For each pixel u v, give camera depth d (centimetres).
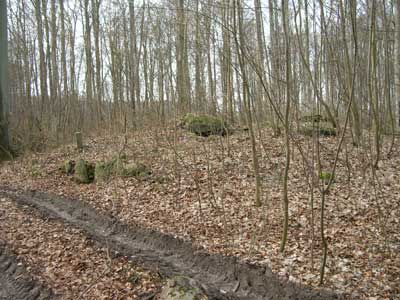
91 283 512
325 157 914
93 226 742
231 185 831
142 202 813
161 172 969
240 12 627
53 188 1012
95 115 2023
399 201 659
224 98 1206
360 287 436
